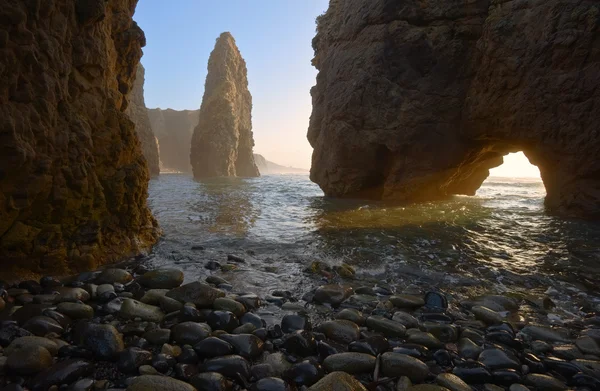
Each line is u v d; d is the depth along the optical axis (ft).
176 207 51.34
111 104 25.18
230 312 14.88
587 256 26.71
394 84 60.03
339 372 11.00
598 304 18.22
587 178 43.16
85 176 21.11
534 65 45.75
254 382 11.05
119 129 25.09
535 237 32.94
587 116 42.06
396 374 11.56
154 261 23.94
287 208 52.60
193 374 11.28
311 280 21.20
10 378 10.51
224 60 235.40
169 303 16.07
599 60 40.93
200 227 36.09
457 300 18.56
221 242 29.89
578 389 11.13
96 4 21.90
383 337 13.61
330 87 69.92
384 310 16.63
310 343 13.01
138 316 15.03
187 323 13.87
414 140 59.47
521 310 17.42
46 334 13.07
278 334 14.08
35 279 18.71
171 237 31.12
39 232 19.25
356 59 64.03
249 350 12.41
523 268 23.93
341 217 44.24
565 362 12.21
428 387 10.61
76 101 21.68
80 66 22.09
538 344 13.64
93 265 21.47
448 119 57.72
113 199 23.84
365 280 21.48
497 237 32.99
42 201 19.06
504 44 48.26
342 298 17.84
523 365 12.37
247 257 25.84
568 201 44.68
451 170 61.36
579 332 15.12
